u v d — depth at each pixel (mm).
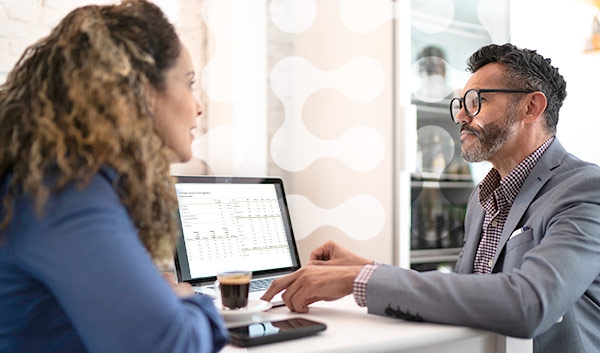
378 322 1215
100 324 705
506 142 1604
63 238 720
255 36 2311
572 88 2799
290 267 1975
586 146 2848
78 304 709
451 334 1136
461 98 1663
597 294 1427
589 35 2770
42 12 1896
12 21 1840
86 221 728
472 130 1625
